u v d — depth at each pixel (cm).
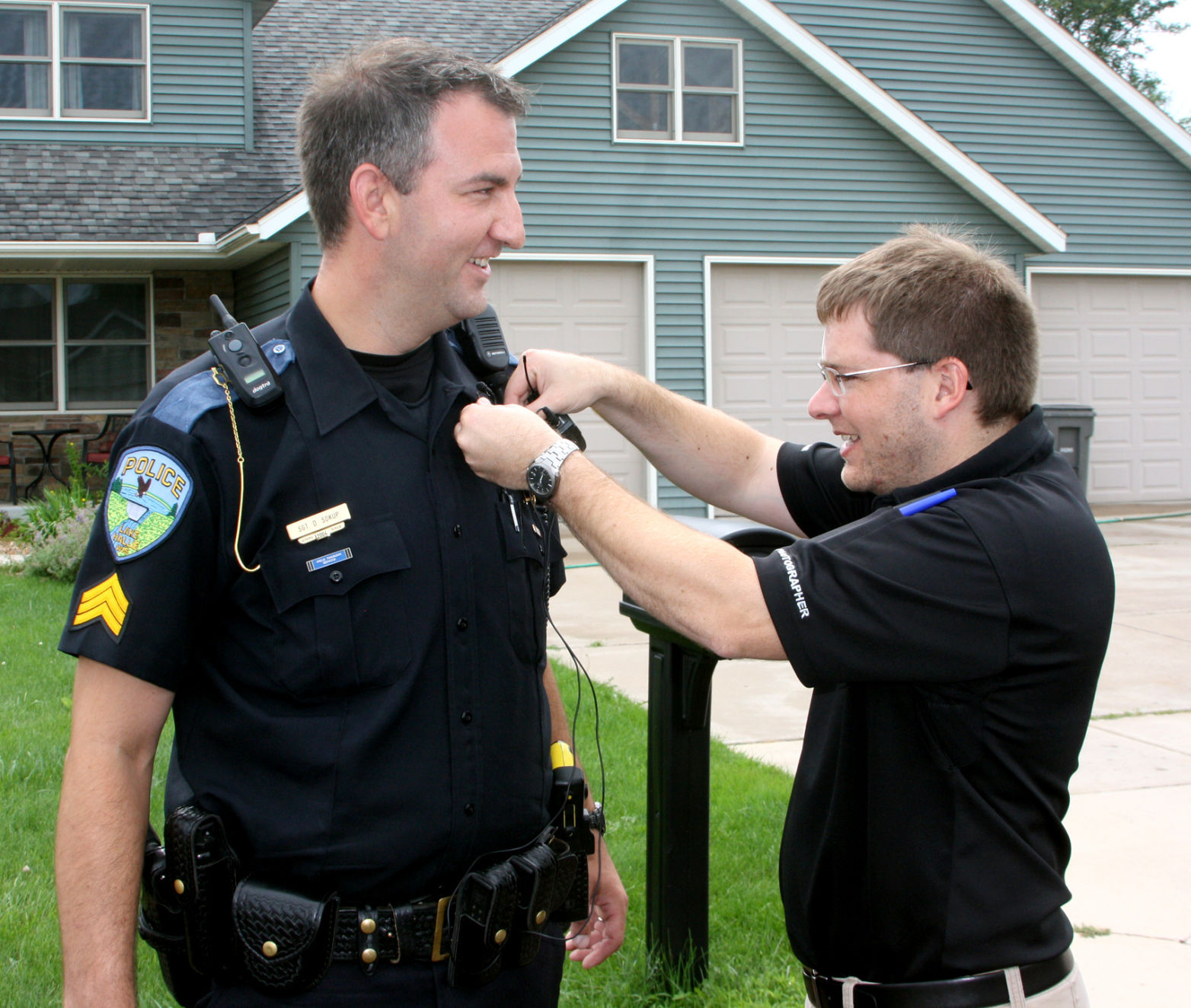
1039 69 1238
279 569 150
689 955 281
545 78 1048
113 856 144
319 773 149
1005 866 156
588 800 196
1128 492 1257
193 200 1117
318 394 154
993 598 153
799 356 1134
